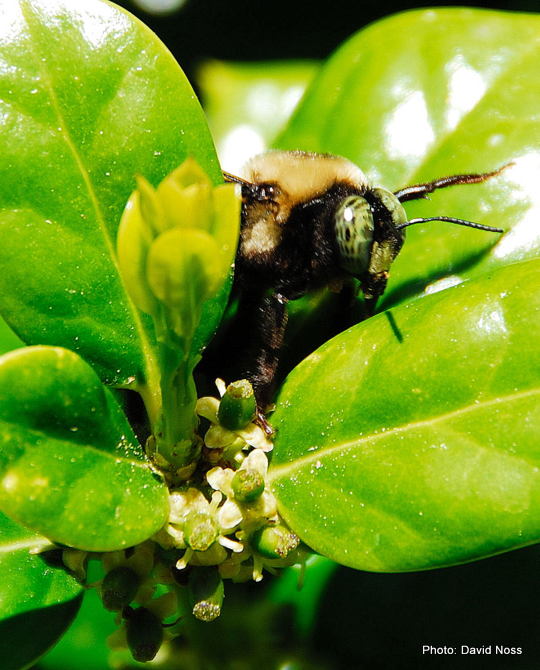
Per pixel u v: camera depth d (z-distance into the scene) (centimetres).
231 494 12
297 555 12
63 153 12
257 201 14
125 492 11
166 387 11
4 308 12
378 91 14
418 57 14
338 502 12
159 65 12
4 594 12
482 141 14
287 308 14
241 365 13
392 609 14
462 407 12
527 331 12
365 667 14
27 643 12
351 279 14
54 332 12
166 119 12
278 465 12
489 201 13
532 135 14
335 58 14
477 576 14
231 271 12
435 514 11
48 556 12
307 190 14
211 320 12
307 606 14
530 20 14
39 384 11
